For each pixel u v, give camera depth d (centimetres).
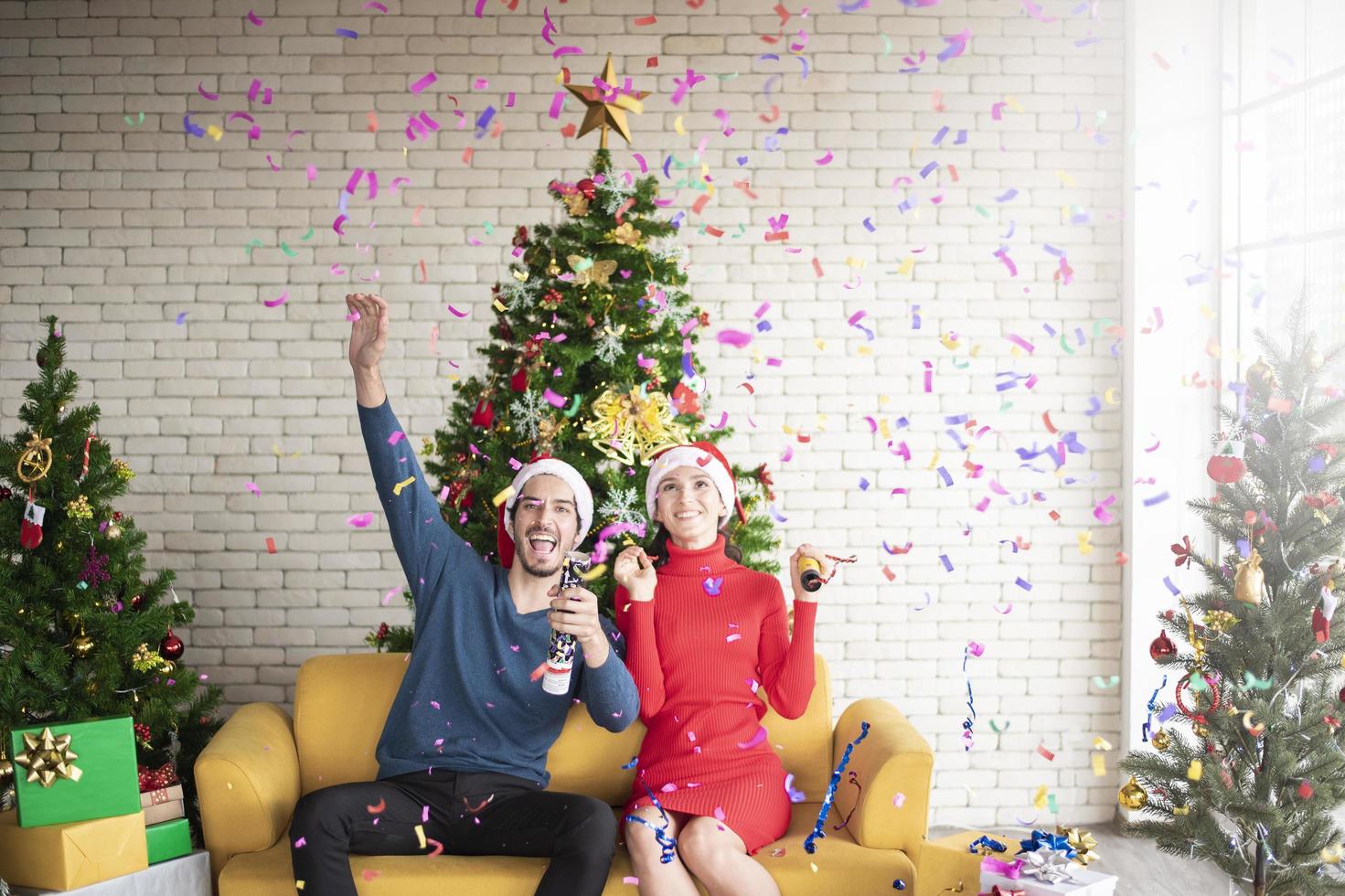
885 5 421
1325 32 343
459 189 420
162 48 417
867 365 423
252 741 279
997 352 423
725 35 420
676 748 279
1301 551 275
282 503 421
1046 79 422
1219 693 287
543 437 304
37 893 237
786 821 279
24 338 417
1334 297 336
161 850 257
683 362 314
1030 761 423
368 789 260
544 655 282
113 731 249
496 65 418
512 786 273
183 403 419
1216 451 313
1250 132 389
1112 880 243
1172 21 405
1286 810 274
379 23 418
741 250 421
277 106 418
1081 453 386
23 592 291
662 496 298
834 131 421
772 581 299
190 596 418
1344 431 304
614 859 263
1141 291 407
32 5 416
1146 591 408
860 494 423
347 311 420
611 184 315
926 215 423
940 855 251
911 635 424
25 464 295
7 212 418
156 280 419
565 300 305
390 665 306
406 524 287
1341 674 283
